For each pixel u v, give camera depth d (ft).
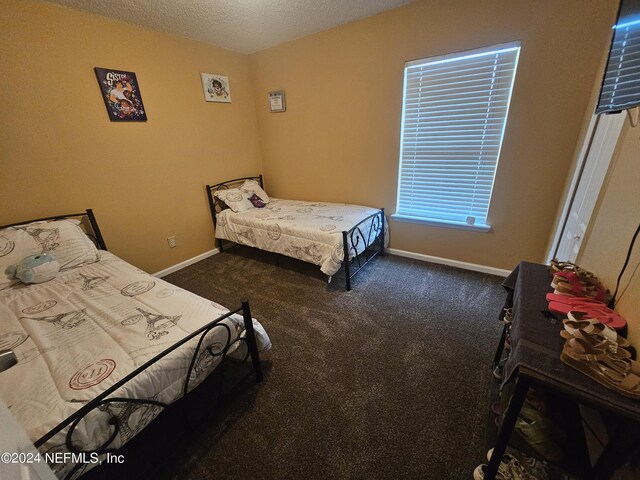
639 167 3.21
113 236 8.26
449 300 7.33
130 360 3.48
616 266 3.38
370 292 7.89
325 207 10.45
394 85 8.32
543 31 6.08
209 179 10.61
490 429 3.91
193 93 9.46
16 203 6.45
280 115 11.12
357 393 4.81
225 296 8.12
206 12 7.24
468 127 7.63
